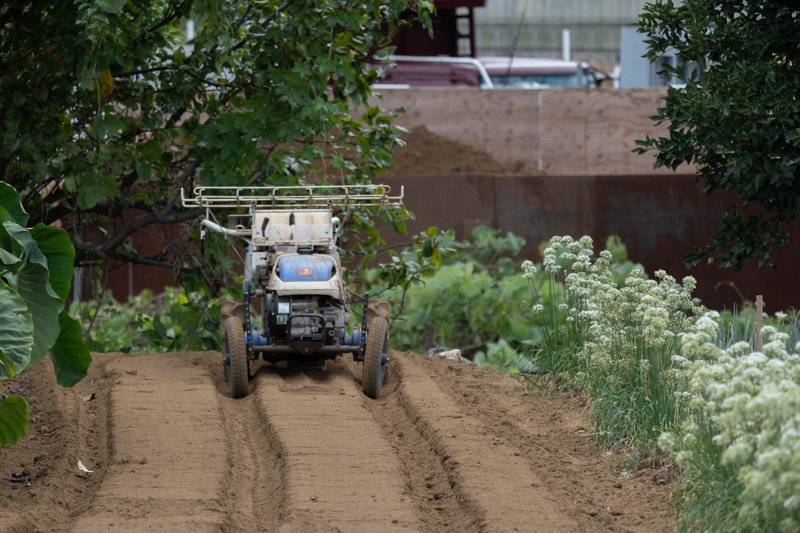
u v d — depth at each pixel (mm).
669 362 22500
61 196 36406
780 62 25625
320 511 16922
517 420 24516
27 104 31344
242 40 33719
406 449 21719
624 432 21797
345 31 34312
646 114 61562
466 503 17562
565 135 61719
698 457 17000
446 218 54500
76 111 33969
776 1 25375
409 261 36688
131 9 33656
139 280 52844
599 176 53969
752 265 49938
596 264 28203
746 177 24766
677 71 26359
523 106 61719
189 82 34688
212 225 29859
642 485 19188
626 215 53875
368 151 36375
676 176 53344
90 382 27844
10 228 19734
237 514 17516
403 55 73875
